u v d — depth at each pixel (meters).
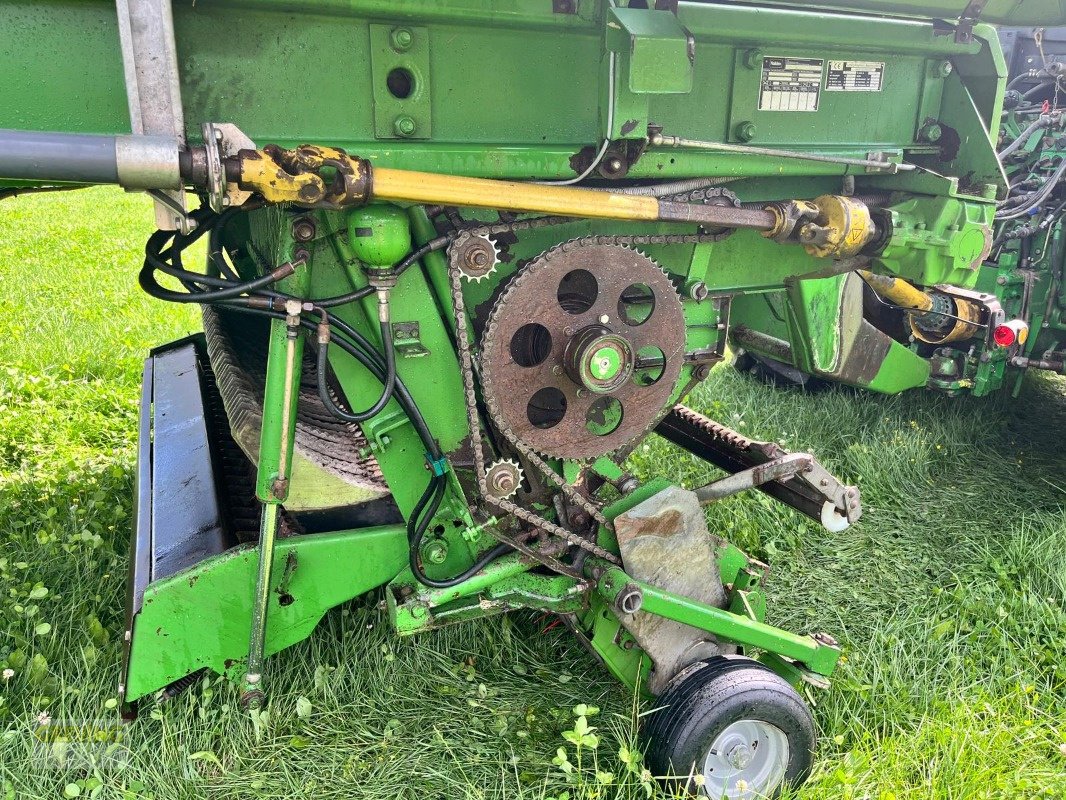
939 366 5.08
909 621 3.74
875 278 4.23
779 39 2.66
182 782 2.74
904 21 2.87
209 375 4.55
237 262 3.90
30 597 3.18
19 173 1.82
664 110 2.62
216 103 2.17
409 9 2.20
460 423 2.67
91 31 2.06
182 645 2.72
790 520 4.47
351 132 2.30
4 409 5.23
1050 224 5.21
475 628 3.46
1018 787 2.86
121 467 4.48
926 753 2.96
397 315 2.49
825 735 3.12
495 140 2.45
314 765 2.86
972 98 3.19
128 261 9.91
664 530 2.79
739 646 3.02
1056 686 3.32
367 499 2.94
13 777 2.68
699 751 2.60
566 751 2.96
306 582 2.77
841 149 2.97
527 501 2.83
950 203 2.87
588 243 2.45
